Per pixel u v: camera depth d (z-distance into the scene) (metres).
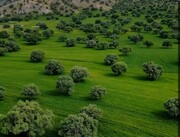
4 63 109.56
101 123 64.06
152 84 88.44
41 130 56.34
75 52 127.44
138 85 87.38
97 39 147.50
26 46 139.38
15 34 160.12
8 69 102.38
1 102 73.94
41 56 111.06
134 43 147.50
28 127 55.34
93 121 60.06
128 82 89.69
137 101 75.81
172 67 106.50
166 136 60.25
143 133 61.19
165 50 131.62
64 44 144.25
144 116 67.94
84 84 86.31
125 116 67.75
